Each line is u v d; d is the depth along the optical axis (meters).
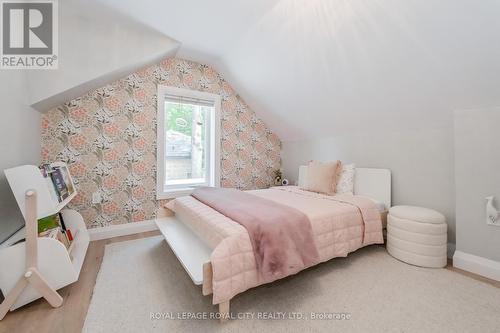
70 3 1.97
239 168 3.67
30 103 1.97
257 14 2.09
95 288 1.62
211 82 3.32
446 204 2.10
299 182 3.59
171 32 2.40
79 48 2.15
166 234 1.99
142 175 2.83
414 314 1.36
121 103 2.68
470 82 1.68
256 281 1.40
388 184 2.49
